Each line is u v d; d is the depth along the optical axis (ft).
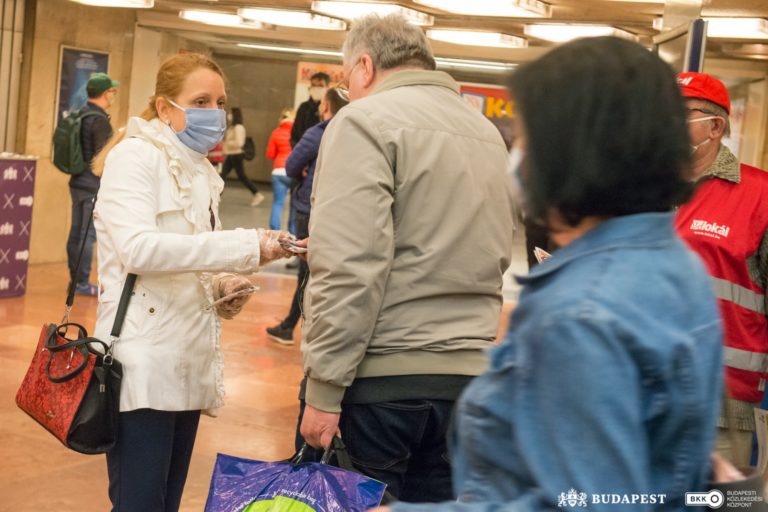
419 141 8.45
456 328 8.61
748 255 9.81
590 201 3.82
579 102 3.79
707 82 9.93
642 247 3.78
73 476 14.87
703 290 3.79
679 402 3.57
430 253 8.41
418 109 8.63
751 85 36.11
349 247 8.06
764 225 9.83
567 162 3.80
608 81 3.79
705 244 9.86
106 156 9.74
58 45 36.86
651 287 3.66
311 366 8.28
